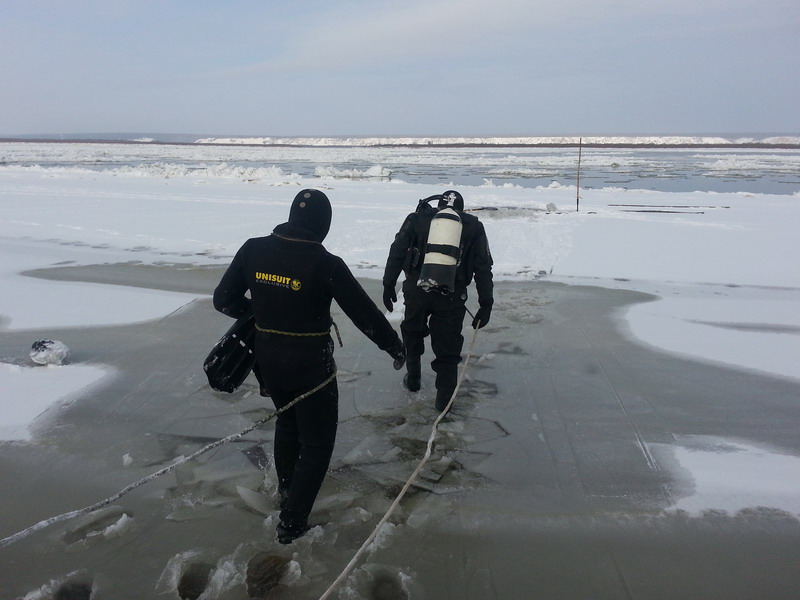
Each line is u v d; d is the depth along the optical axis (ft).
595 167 139.74
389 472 11.85
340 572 9.04
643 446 12.93
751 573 9.05
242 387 15.96
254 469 11.94
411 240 14.29
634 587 8.77
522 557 9.40
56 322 21.47
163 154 208.44
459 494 11.09
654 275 29.14
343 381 16.46
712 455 12.57
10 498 10.87
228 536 9.84
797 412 14.60
